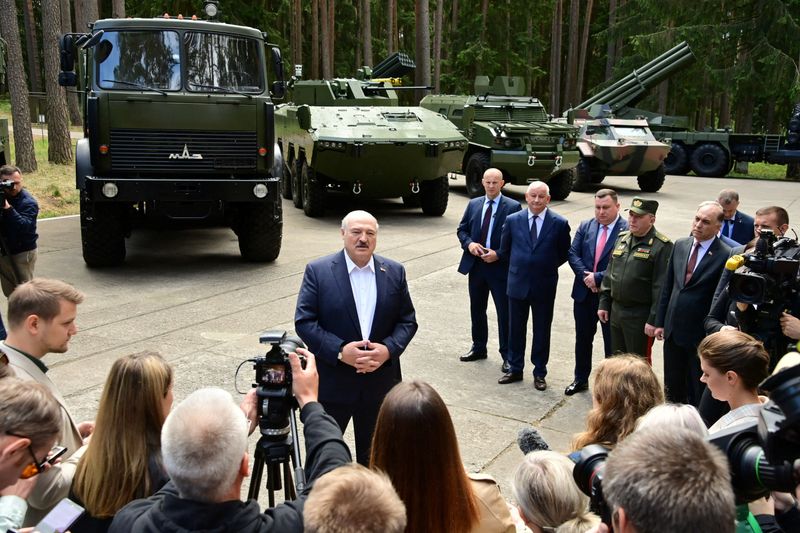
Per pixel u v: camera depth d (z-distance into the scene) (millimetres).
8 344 3236
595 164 19625
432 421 2439
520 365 6285
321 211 14320
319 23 40875
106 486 2543
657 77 24000
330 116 14047
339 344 4160
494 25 38844
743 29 27422
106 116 8977
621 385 3178
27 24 37500
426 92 33344
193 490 2109
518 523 2977
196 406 2191
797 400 1726
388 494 1852
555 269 6145
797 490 1845
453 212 15477
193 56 9312
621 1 40375
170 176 9320
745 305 4148
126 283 9031
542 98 48250
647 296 5523
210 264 10133
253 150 9484
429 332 7547
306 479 2553
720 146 24328
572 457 2871
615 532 1701
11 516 2141
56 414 2318
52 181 15828
